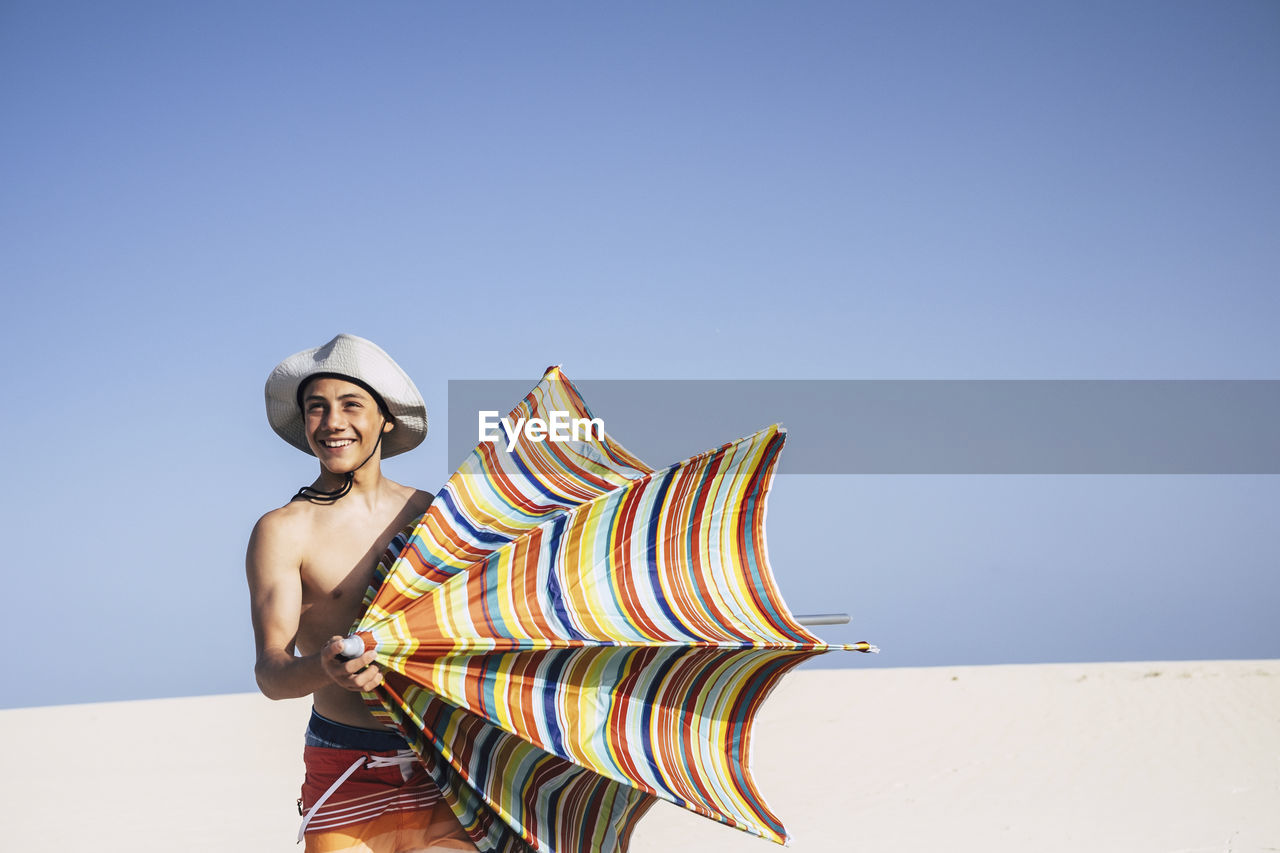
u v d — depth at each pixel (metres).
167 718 13.48
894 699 13.12
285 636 3.33
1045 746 10.32
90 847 7.62
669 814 8.27
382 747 3.45
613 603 3.50
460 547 3.49
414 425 3.76
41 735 12.37
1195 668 14.33
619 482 4.10
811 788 8.91
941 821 7.73
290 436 3.81
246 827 8.12
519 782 3.41
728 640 3.54
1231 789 8.50
